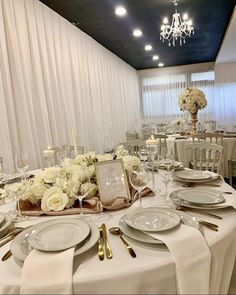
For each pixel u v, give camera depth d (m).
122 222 1.03
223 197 1.25
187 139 4.08
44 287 0.73
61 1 3.71
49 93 3.76
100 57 6.04
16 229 1.08
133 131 7.61
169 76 9.66
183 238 0.87
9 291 0.75
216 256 0.90
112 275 0.75
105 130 6.17
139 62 8.45
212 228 0.97
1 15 2.90
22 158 1.67
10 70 3.06
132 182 1.22
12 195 1.35
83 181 1.25
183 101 4.48
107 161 1.34
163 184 1.62
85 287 0.74
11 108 3.00
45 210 1.22
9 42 3.04
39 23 3.62
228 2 4.08
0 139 2.81
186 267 0.80
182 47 6.82
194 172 1.77
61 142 4.04
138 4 3.95
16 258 0.84
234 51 6.94
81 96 4.91
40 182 1.31
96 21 4.56
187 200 1.23
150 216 1.04
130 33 5.34
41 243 0.88
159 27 5.02
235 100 8.96
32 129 3.34
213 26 5.25
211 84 9.27
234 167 3.70
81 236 0.90
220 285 0.98
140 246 0.88
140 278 0.76
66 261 0.78
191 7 4.18
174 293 0.82
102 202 1.26
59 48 4.16
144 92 9.98
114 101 6.97
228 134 4.08
